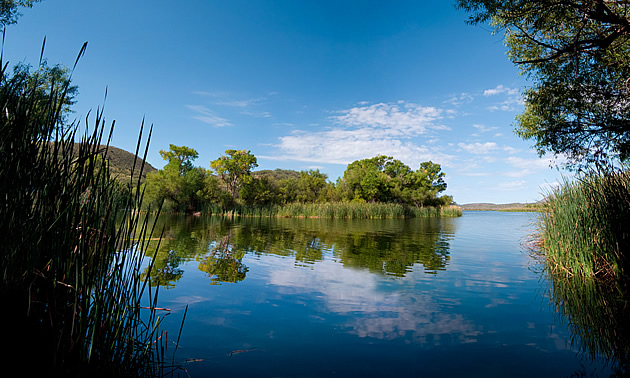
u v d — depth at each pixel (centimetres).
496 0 615
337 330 408
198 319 434
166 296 534
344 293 574
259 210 3991
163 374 288
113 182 288
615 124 641
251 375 292
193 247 1082
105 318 254
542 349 357
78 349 232
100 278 251
